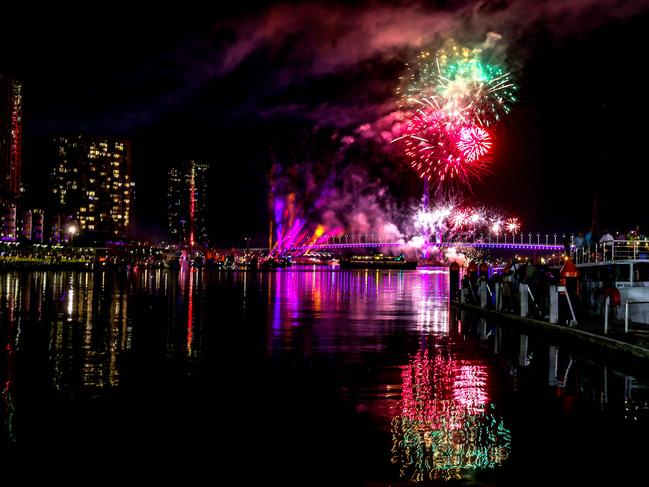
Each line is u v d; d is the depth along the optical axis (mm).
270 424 9898
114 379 13281
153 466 8016
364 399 11602
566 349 18125
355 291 53406
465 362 15789
